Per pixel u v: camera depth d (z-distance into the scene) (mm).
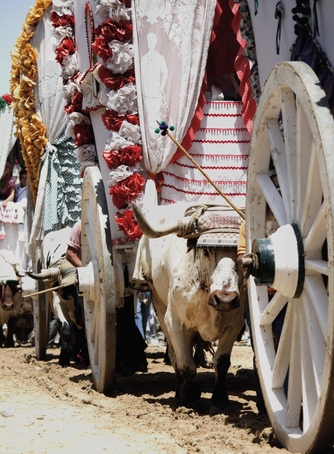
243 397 7105
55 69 11477
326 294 4203
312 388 4289
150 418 5828
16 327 14688
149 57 7426
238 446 4676
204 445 4840
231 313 6078
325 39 4910
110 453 4625
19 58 11859
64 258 9750
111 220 7543
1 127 15086
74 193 11469
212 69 7984
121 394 7207
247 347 12953
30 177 12133
